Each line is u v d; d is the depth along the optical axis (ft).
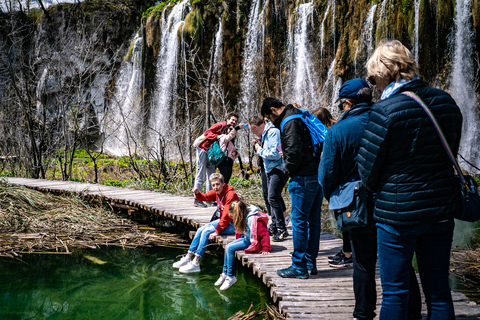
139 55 68.80
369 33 45.29
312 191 10.86
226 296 13.53
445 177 6.21
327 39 49.93
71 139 45.50
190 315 12.22
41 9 72.69
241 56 59.72
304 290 10.89
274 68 56.44
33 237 19.48
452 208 6.20
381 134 6.24
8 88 47.67
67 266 16.60
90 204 26.25
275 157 14.02
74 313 12.41
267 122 14.42
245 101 59.31
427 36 42.39
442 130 6.21
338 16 48.55
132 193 27.63
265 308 12.28
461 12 41.57
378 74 6.89
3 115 45.68
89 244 19.27
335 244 15.46
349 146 7.68
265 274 12.10
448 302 6.55
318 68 51.88
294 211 11.20
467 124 43.11
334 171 7.82
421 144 6.15
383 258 6.66
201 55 60.13
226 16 58.65
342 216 7.60
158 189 33.45
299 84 53.72
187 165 42.27
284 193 30.14
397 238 6.44
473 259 15.08
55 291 14.15
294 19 53.67
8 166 48.08
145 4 73.72
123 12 70.85
